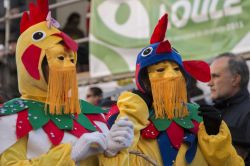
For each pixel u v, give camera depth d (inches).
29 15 199.5
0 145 179.6
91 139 180.2
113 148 186.1
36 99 189.9
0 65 483.5
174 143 217.3
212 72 271.3
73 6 533.0
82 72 469.1
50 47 189.0
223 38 372.8
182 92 220.4
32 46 189.6
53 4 487.2
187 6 387.2
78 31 499.8
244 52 363.9
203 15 380.8
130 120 210.2
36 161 177.5
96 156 190.5
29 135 181.8
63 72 187.6
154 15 402.3
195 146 218.7
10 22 505.0
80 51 475.8
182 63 223.9
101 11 426.3
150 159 202.2
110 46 420.8
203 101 378.0
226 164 217.3
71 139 186.1
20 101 187.8
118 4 420.2
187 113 223.3
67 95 187.9
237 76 267.9
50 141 183.2
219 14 374.9
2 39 523.5
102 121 200.7
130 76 410.9
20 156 179.6
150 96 223.9
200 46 379.2
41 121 184.5
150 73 221.3
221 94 268.1
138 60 225.5
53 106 186.4
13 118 183.0
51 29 192.4
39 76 188.4
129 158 210.5
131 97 219.3
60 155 177.5
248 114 256.2
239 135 251.6
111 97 385.7
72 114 191.5
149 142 217.3
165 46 218.8
